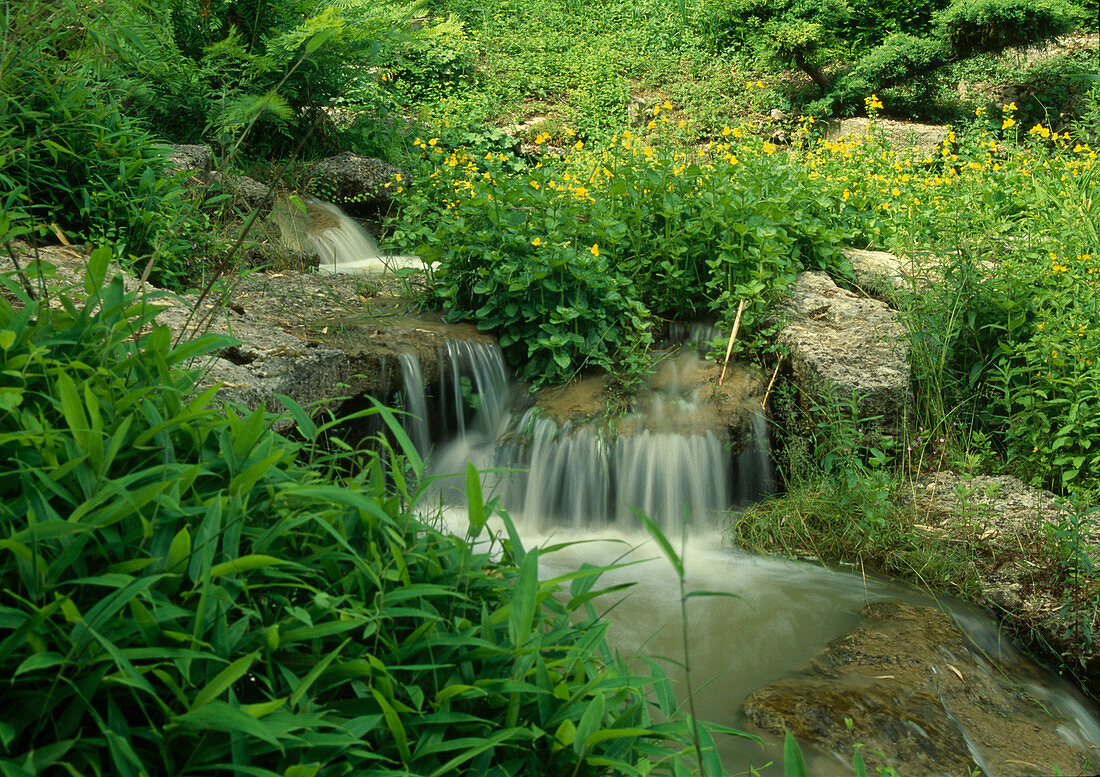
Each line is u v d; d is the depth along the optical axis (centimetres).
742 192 594
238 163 834
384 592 183
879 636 373
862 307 564
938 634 375
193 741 148
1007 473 493
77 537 155
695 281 601
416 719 165
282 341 443
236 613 174
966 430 515
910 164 936
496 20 1620
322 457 228
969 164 855
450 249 581
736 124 1316
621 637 378
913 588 421
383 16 793
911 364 512
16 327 183
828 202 658
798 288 589
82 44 283
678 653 366
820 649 369
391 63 1262
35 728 140
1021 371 505
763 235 549
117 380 182
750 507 491
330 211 889
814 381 500
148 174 530
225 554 165
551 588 196
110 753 145
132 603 147
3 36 244
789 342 534
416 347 521
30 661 134
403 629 189
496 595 199
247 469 176
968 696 344
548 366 551
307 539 190
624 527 497
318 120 953
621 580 432
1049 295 516
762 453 508
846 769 292
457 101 1323
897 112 1367
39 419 179
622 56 1500
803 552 460
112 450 161
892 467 500
